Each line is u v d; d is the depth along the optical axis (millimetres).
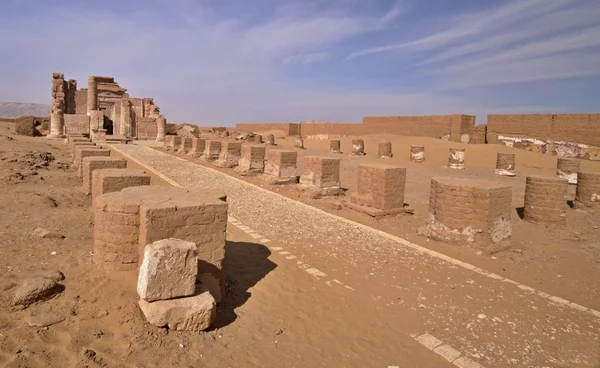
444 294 6344
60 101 34438
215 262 5430
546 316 5746
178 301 4598
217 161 21906
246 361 4305
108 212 5238
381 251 8234
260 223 9992
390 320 5488
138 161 21359
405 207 11859
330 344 4832
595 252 8945
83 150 13367
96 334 4148
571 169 18984
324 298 6008
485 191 8312
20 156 16609
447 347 4863
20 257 5742
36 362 3611
